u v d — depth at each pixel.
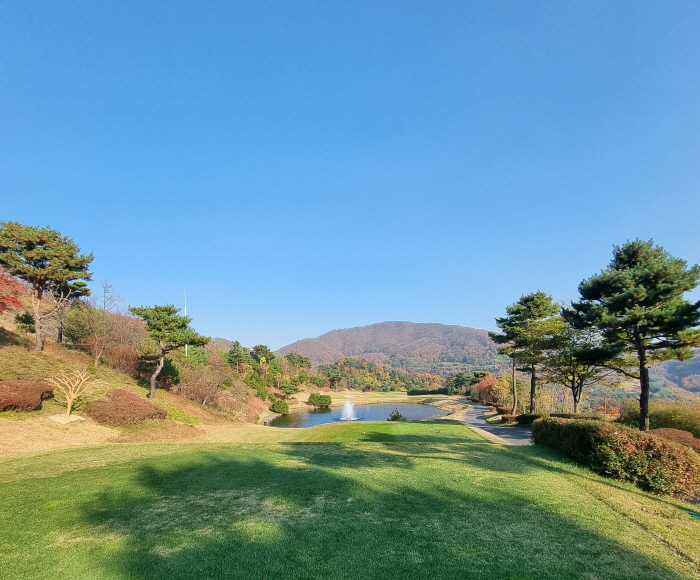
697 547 5.01
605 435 9.02
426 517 5.86
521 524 5.63
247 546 4.88
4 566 4.39
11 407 15.87
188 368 34.75
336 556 4.60
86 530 5.43
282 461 10.18
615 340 16.34
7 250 21.80
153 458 10.63
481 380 58.97
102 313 30.30
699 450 11.20
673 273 14.77
